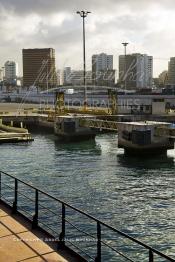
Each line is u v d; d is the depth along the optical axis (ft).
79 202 91.04
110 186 109.91
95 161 156.25
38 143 215.31
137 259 56.75
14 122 305.53
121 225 74.02
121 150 190.70
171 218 78.79
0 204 41.88
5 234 32.65
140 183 114.32
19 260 27.66
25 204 84.79
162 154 176.04
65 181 116.57
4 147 196.95
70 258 28.19
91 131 234.79
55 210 81.51
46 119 290.97
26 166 143.43
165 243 64.90
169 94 508.53
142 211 83.82
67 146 204.85
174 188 107.45
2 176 122.21
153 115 303.27
